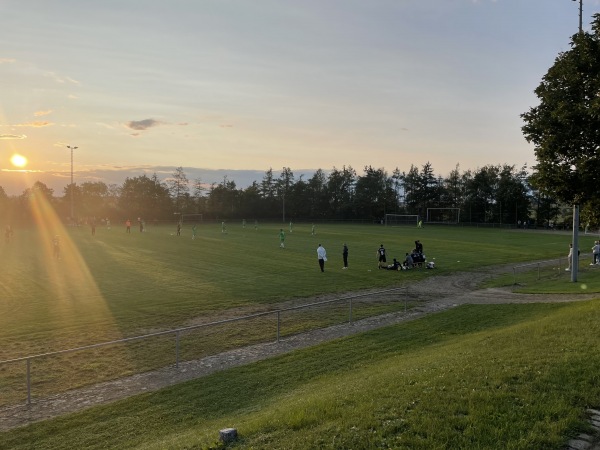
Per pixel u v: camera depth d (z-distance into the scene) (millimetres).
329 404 8266
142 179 136875
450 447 6387
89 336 17719
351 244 55000
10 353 15773
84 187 140375
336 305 23672
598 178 17312
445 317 20531
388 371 11320
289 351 16031
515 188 115812
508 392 8062
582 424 7039
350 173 147500
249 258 41125
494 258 43031
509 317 19734
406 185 140250
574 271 29219
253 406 11031
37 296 24781
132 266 35938
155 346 16641
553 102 18328
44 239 59906
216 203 141250
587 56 17406
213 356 15641
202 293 25938
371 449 6340
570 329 12391
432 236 69625
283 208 132125
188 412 11023
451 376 9109
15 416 11094
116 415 10922
